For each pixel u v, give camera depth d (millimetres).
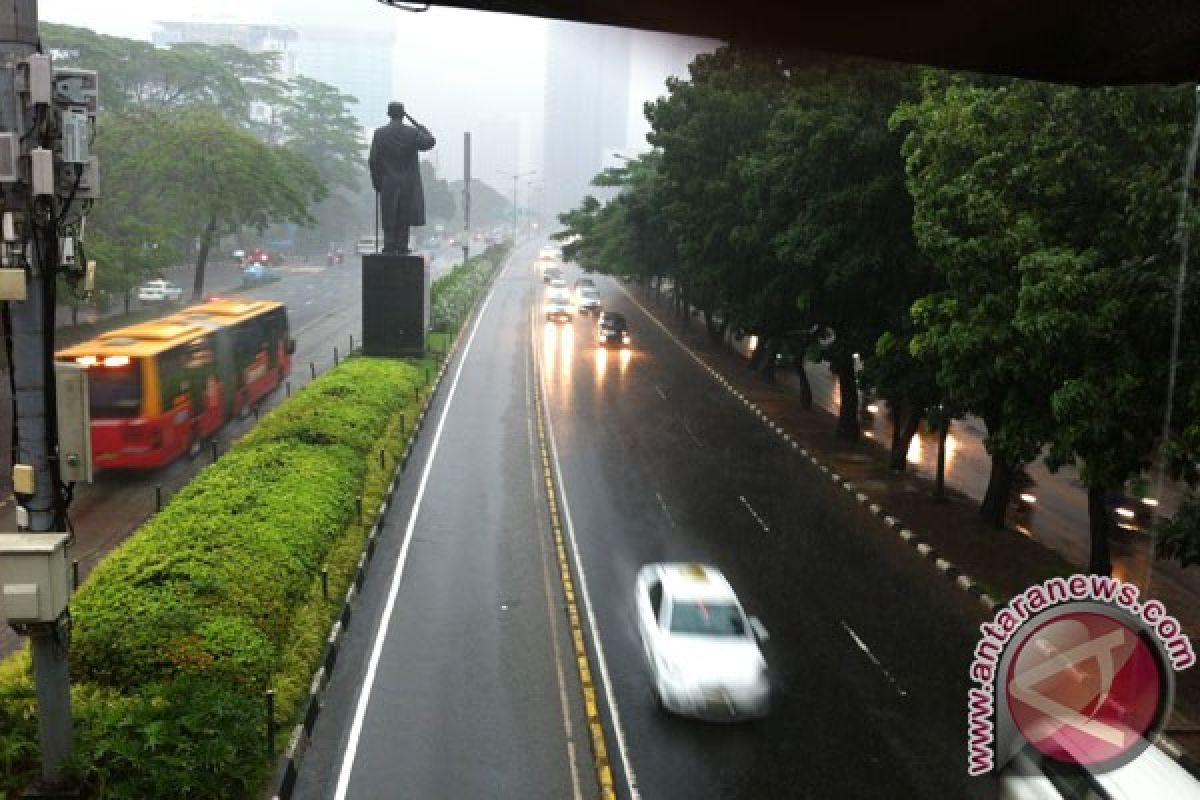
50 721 10586
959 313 18625
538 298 76812
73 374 10453
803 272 28250
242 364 33250
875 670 16188
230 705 12289
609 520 24047
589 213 69500
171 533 17469
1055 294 15078
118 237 49000
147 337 26266
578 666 15953
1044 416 17750
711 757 13273
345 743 13438
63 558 10406
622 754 13258
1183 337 14406
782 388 44750
